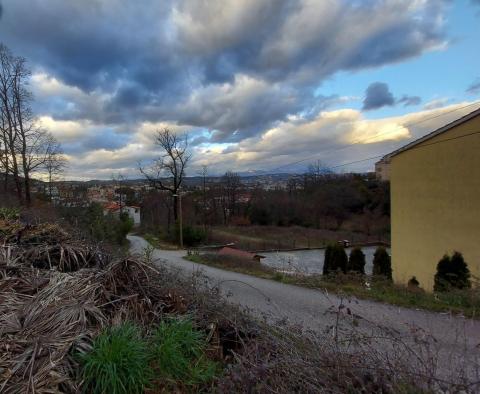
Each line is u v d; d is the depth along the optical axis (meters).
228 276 11.09
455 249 12.56
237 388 2.09
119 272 3.46
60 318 2.64
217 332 3.04
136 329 2.67
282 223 46.25
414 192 14.86
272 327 2.99
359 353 2.22
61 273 3.63
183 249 29.58
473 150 11.80
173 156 36.41
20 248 4.36
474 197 11.77
